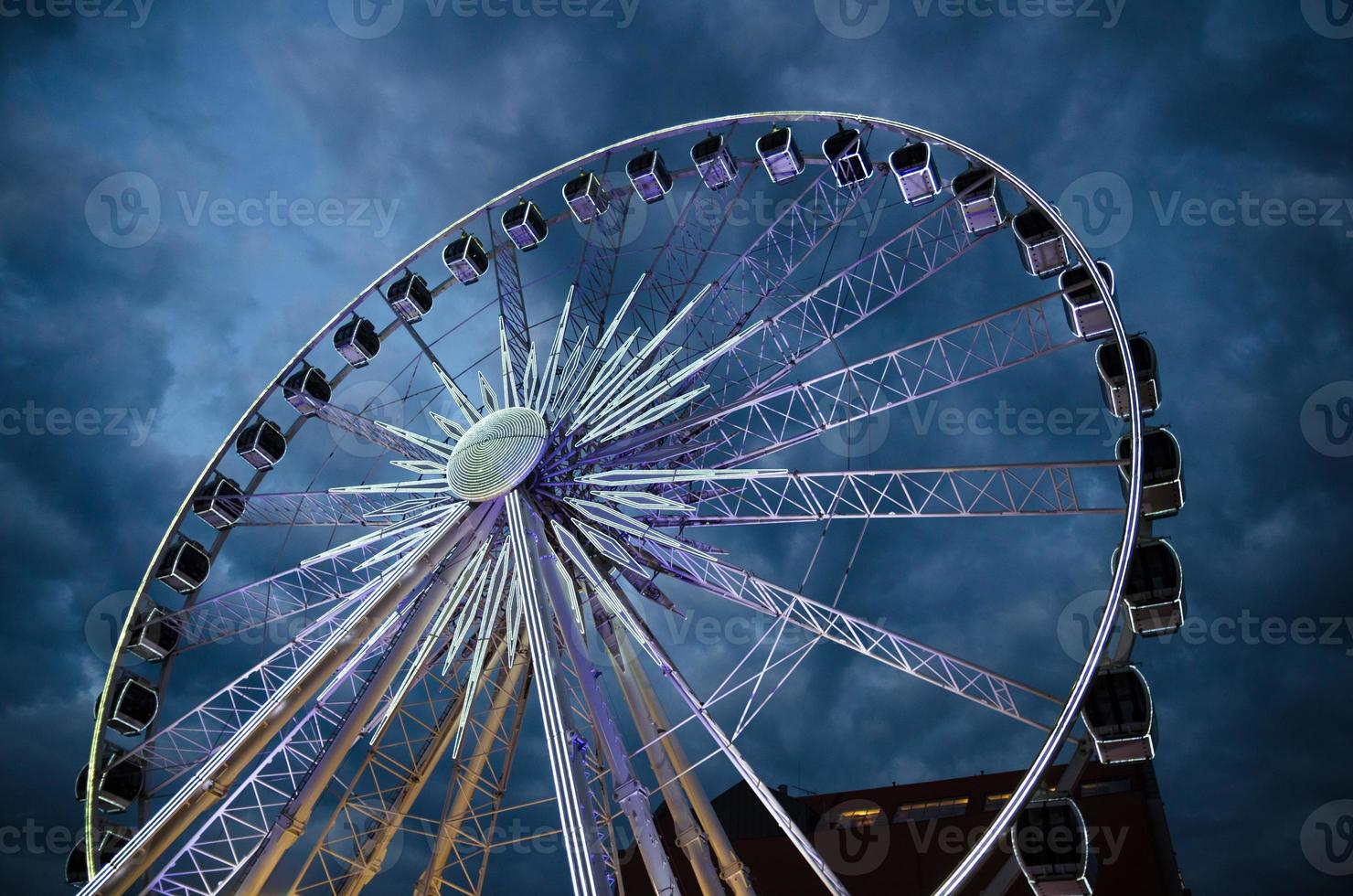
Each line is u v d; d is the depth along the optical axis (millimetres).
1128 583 23969
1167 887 36281
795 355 30547
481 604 28562
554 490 29219
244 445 34344
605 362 30781
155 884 23219
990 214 31469
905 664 24484
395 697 26781
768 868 43188
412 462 30984
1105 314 27734
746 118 35094
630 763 24594
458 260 36438
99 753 29531
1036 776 21438
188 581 32656
